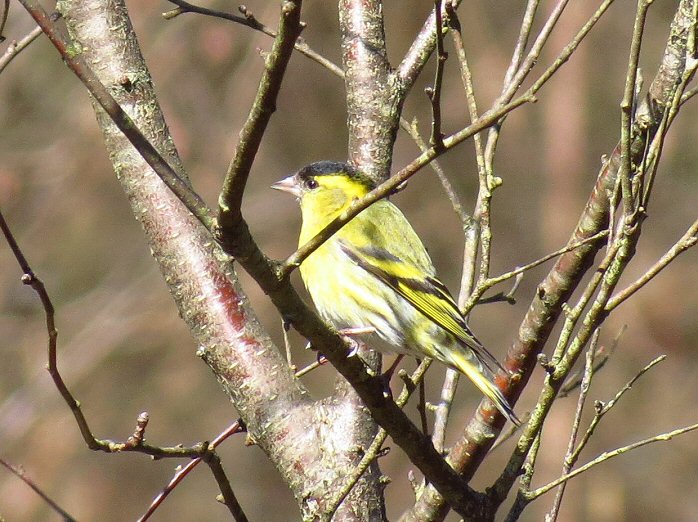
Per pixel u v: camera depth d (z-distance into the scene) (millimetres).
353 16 7793
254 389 6516
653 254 18359
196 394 16750
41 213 16875
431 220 17906
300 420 6445
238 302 6703
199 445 5156
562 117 18547
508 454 16328
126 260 17125
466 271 6785
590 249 6227
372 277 7594
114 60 7098
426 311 7383
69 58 4465
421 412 5410
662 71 5957
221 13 7059
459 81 18016
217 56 15680
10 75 16484
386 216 7797
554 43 18625
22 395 16141
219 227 4480
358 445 6234
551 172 18484
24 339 16609
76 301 16922
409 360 16594
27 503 15430
